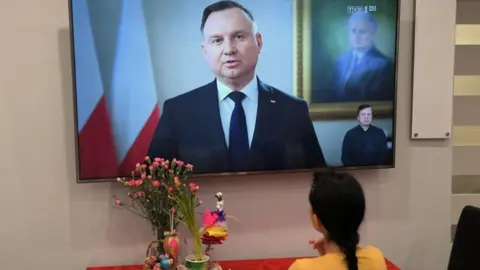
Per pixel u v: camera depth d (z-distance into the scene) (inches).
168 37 82.0
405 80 91.9
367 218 93.5
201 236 76.0
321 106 87.1
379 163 89.5
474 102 98.3
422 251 95.6
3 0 80.3
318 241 71.2
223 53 83.7
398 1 86.7
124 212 86.0
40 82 82.2
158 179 79.9
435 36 90.7
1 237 83.6
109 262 86.6
